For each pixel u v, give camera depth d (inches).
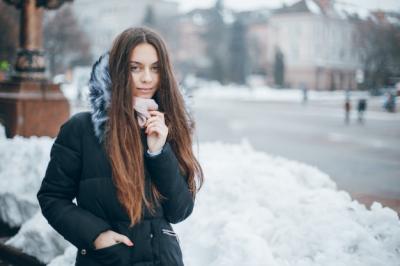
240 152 286.8
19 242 182.7
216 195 182.9
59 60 2260.1
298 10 3550.7
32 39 331.6
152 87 90.4
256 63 4094.5
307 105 1945.1
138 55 87.5
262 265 127.9
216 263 131.8
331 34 3058.6
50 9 343.0
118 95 85.2
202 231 151.1
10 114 318.0
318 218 154.8
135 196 83.0
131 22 3811.5
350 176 405.4
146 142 88.3
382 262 135.8
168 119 91.7
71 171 85.8
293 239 146.0
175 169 87.1
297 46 3550.7
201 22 4726.9
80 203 86.1
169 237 87.5
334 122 1144.8
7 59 1330.0
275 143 684.7
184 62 4210.1
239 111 1509.6
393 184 360.5
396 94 1738.4
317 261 135.2
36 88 325.7
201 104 1940.2
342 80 2957.7
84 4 3437.5
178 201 87.7
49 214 84.4
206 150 292.5
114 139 83.7
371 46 1660.9
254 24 4542.3
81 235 81.7
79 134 86.4
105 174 84.7
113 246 82.5
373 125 1072.8
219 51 4055.1
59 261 154.6
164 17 3946.9
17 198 203.3
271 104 2010.3
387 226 159.0
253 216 159.3
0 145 228.8
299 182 227.0
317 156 550.6
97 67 87.6
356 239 144.6
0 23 1290.6
